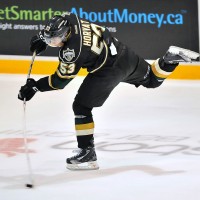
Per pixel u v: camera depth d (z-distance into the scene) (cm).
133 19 2444
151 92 2027
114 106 1783
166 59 1073
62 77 918
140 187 866
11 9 2359
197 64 2342
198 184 881
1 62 2273
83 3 2408
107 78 954
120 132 1395
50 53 2378
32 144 1236
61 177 938
